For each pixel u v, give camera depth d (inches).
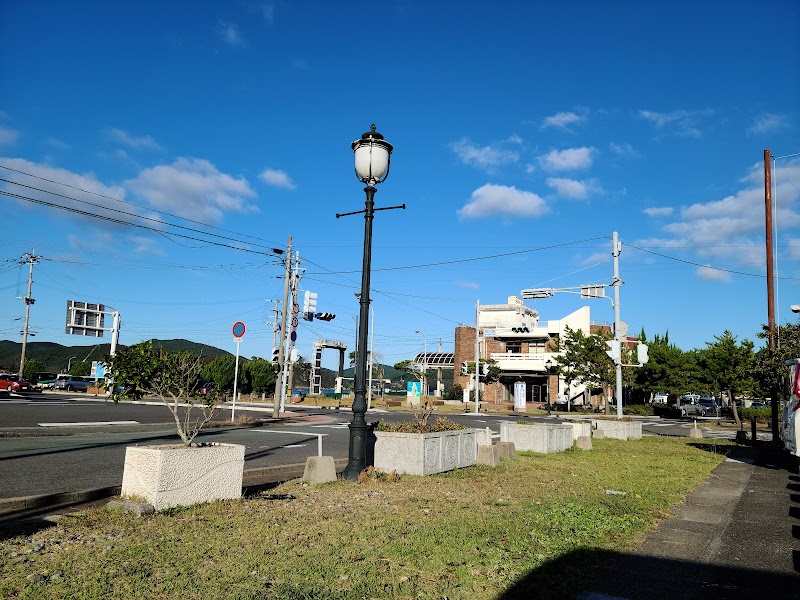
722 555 249.8
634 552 248.8
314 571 199.0
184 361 307.3
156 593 173.8
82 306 1637.6
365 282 412.2
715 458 654.5
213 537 233.0
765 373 840.3
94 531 235.0
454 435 466.9
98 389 1776.6
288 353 1360.7
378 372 2751.0
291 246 1285.7
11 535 226.2
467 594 187.5
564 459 581.3
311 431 834.8
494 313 2449.6
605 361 1662.2
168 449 277.1
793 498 396.8
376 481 385.4
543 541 253.1
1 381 1636.3
